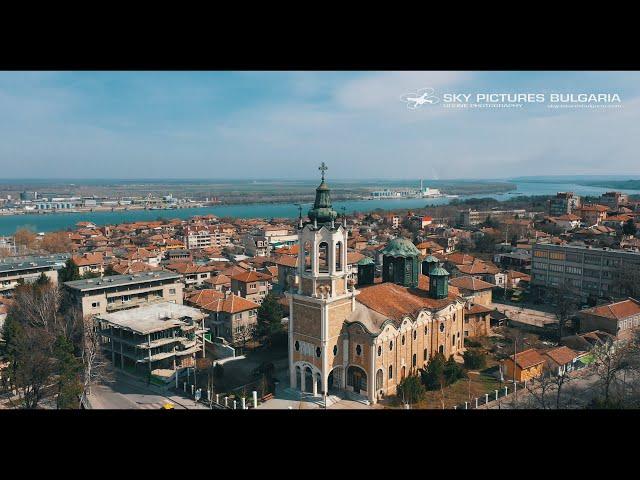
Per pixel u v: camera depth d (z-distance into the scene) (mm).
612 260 128625
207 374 89438
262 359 98000
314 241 76688
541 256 143750
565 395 76938
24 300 108562
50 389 83250
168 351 93625
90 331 97750
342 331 79250
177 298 123312
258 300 141500
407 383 77062
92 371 88500
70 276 130750
